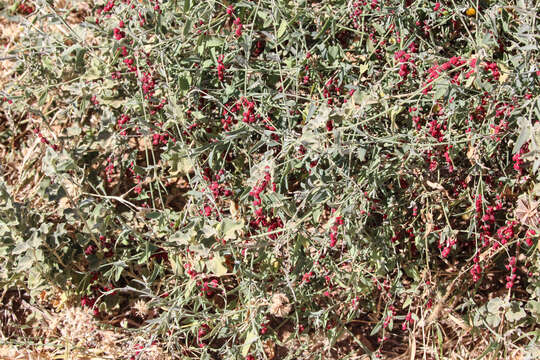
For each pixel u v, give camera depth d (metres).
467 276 2.91
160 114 3.00
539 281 2.68
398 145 2.72
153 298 2.72
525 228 2.87
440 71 2.55
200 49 2.86
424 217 2.90
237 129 2.74
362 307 2.97
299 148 2.75
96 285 3.02
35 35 3.26
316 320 2.71
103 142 2.95
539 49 2.52
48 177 2.98
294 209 2.76
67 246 2.91
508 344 2.69
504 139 2.83
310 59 2.93
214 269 2.57
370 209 2.85
